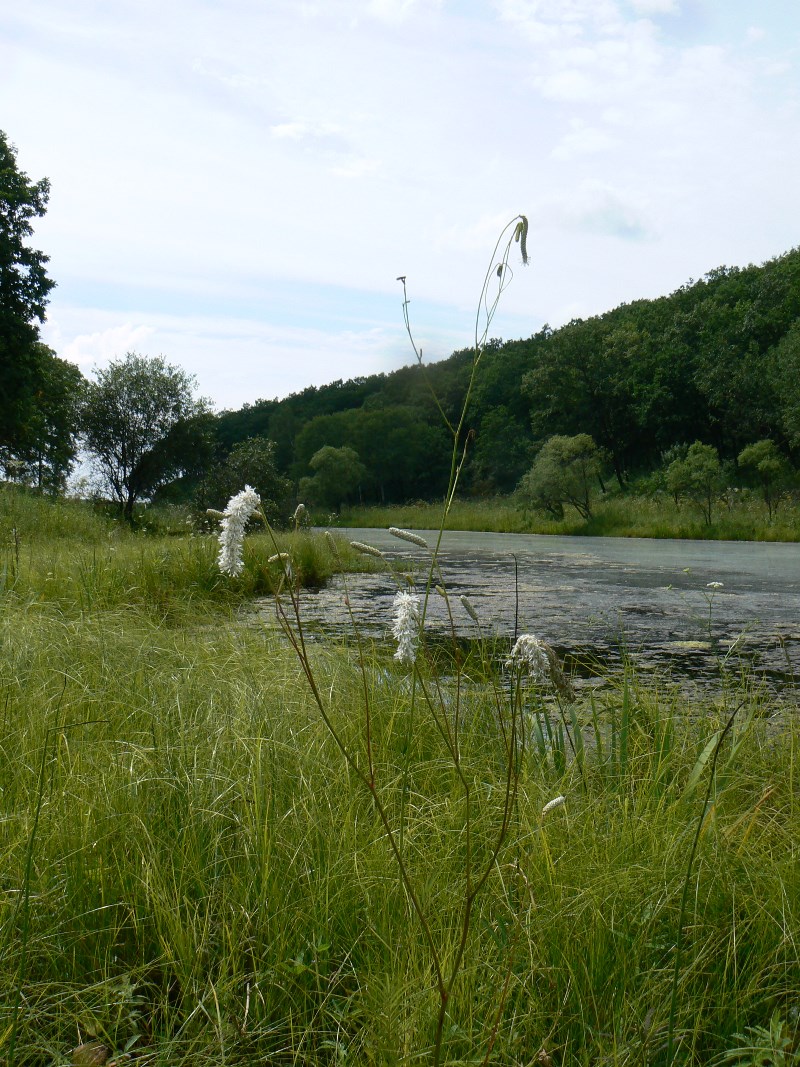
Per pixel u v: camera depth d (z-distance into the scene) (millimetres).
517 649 1666
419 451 75375
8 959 1996
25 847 2398
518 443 65875
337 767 3178
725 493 31250
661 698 4672
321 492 68500
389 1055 1751
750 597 11039
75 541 13594
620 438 58125
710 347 51688
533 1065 1782
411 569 15000
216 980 2082
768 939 2174
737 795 3293
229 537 1689
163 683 4129
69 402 28406
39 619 5422
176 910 2150
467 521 37906
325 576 12836
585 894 2197
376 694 4207
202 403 29109
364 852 2496
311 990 2078
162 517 26688
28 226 28641
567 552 20750
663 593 11492
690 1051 1832
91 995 1998
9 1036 1775
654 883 2318
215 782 2871
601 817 2797
